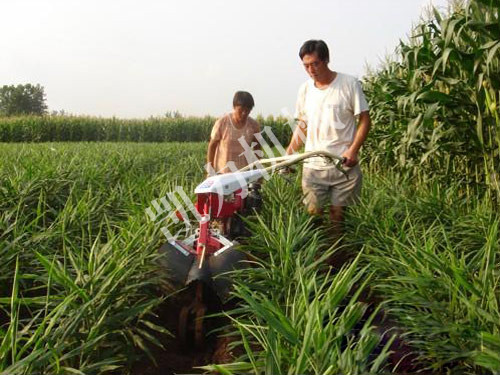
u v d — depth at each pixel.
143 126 33.19
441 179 6.59
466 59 5.26
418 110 6.57
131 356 3.05
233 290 3.54
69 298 2.71
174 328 3.84
